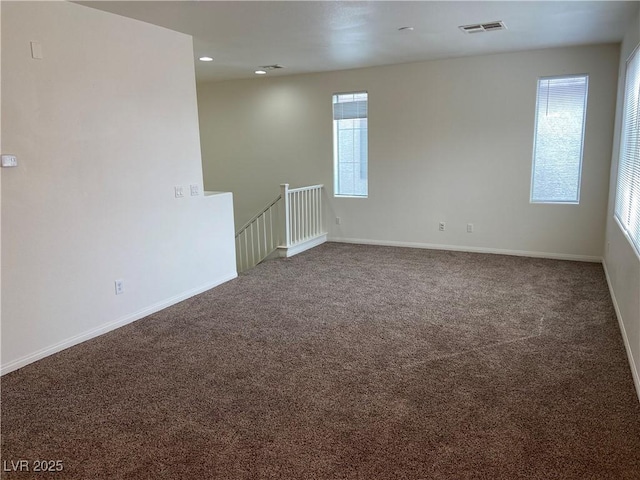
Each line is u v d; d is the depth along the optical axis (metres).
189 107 4.42
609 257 4.89
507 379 2.87
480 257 6.07
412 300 4.40
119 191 3.75
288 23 4.04
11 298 3.04
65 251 3.36
